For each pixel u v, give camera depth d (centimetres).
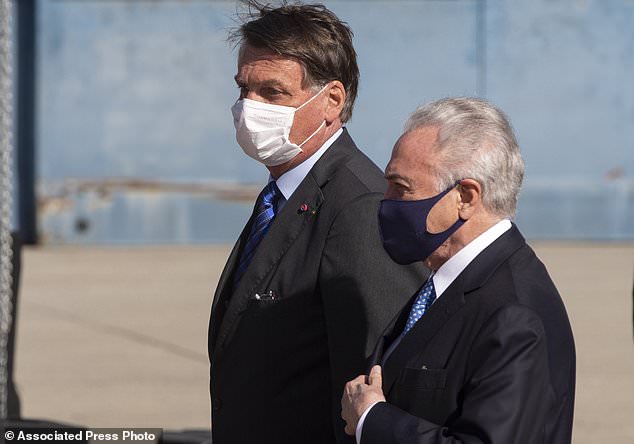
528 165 5012
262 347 937
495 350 714
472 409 707
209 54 4919
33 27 4866
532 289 744
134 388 2412
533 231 5044
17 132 4881
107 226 4938
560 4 4944
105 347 2861
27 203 4928
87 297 3666
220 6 4897
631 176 5016
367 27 4891
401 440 720
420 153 764
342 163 967
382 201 797
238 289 951
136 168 4928
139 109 4912
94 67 4881
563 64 4969
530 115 4988
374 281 904
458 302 750
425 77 4928
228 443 959
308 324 931
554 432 723
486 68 4944
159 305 3509
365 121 4919
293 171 982
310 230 943
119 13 4875
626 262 4459
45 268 4319
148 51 4897
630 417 2183
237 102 980
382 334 835
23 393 2359
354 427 757
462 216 762
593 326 3144
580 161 5016
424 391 742
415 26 4909
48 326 3155
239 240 1014
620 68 4975
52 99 4866
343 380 900
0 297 1238
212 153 4953
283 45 946
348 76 979
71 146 4891
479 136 758
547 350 722
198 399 2320
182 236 4966
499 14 4925
